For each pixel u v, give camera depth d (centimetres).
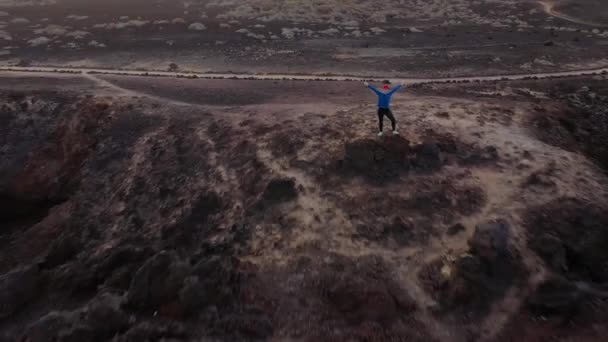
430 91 2672
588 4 6875
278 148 1758
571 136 1897
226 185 1631
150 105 2541
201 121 2252
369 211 1319
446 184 1407
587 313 942
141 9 7519
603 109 2234
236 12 6950
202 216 1517
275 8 7162
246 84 3122
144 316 1097
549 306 955
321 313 1016
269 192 1462
